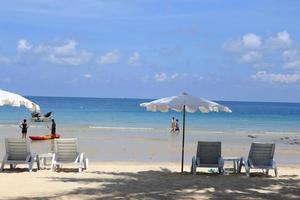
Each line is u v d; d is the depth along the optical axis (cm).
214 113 8256
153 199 984
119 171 1531
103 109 9300
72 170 1498
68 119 5881
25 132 3058
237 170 1522
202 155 1442
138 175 1412
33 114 5075
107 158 2088
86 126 4625
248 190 1123
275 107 13600
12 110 7569
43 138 3083
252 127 5109
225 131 4359
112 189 1102
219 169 1426
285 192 1108
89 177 1320
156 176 1388
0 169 1430
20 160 1417
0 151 2273
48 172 1398
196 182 1238
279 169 1700
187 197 1016
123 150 2459
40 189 1084
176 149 2577
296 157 2322
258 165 1423
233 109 11181
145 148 2600
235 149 2664
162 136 3578
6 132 3734
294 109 11812
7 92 1409
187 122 5769
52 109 8956
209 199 999
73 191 1066
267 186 1195
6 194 1011
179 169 1658
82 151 2348
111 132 3900
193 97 1473
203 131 4291
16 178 1252
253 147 1423
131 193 1051
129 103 13775
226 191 1102
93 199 973
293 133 4325
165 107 1433
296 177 1405
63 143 1438
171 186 1161
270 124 5803
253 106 14475
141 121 5709
